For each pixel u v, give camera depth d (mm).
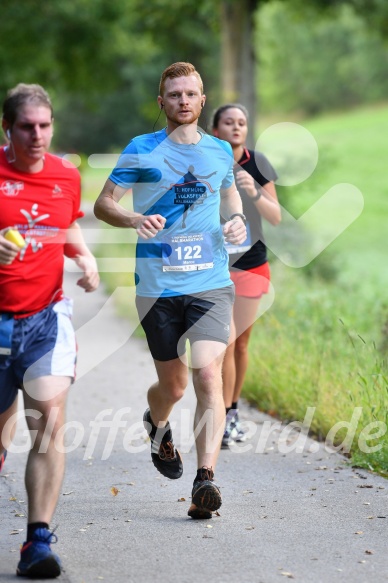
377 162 114500
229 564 11383
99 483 15445
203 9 52125
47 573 10938
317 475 15695
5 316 11406
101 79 82188
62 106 156250
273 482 15328
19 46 73125
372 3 56906
